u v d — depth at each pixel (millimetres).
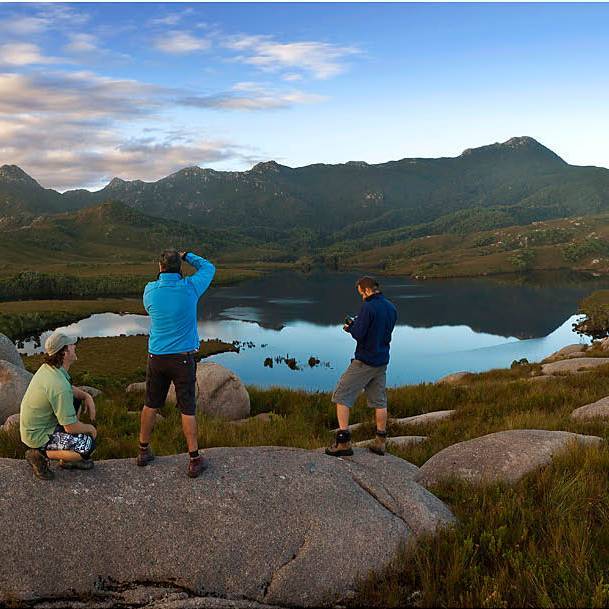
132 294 181000
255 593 4492
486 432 10453
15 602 4227
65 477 4949
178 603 4273
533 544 4719
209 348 84688
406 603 4305
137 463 5316
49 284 183000
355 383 6340
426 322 115438
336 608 4445
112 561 4508
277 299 161250
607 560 4566
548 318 118250
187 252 5461
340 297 166875
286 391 18875
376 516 5145
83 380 32250
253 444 10023
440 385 20672
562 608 3992
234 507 4953
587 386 17281
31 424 4801
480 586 4277
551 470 6367
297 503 5094
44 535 4523
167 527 4719
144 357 66125
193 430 5172
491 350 84312
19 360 17703
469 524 5133
